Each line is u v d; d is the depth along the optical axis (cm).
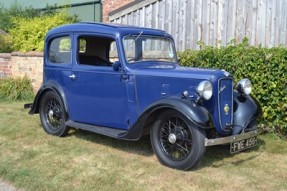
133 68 543
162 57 609
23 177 473
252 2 808
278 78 612
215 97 500
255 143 540
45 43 664
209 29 864
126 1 1183
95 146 593
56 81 645
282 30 776
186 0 892
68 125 619
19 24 1205
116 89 555
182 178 467
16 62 1070
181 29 904
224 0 841
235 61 655
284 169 505
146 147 589
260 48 659
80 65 602
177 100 481
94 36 584
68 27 623
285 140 626
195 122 459
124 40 554
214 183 454
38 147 586
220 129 508
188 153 484
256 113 549
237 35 830
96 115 587
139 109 534
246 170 500
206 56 695
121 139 564
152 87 520
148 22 952
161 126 508
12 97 992
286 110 616
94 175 475
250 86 561
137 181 459
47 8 1727
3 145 597
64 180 463
